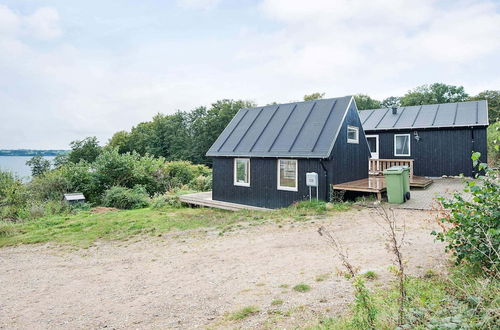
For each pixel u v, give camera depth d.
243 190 14.14
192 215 13.12
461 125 15.93
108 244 9.18
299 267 5.54
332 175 11.69
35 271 7.04
